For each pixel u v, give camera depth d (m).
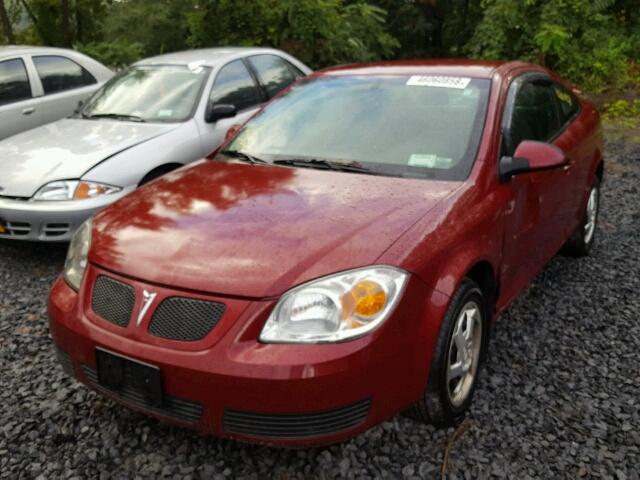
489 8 13.25
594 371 3.39
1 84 6.86
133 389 2.49
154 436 2.83
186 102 5.81
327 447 2.74
